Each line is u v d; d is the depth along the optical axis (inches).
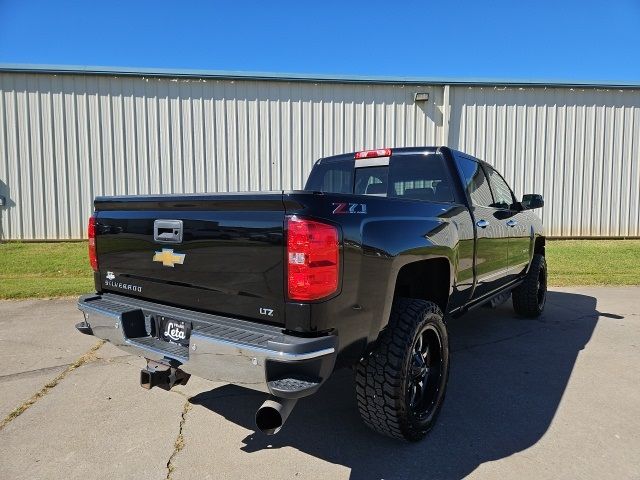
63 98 441.4
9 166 441.4
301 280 80.4
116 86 445.7
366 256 90.7
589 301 270.7
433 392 115.0
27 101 438.3
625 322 220.5
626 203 507.8
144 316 105.8
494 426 115.1
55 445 105.9
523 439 108.5
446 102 474.9
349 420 119.6
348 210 89.4
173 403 129.3
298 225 80.3
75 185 449.1
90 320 112.1
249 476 93.8
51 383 143.1
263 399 132.5
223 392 137.6
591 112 495.5
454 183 145.4
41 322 217.8
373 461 99.7
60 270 357.4
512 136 490.3
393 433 103.6
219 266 91.5
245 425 116.4
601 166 501.7
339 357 86.1
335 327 84.0
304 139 467.8
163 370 98.8
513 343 186.2
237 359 81.8
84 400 130.6
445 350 117.5
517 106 488.4
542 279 232.4
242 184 464.8
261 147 464.1
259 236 85.0
